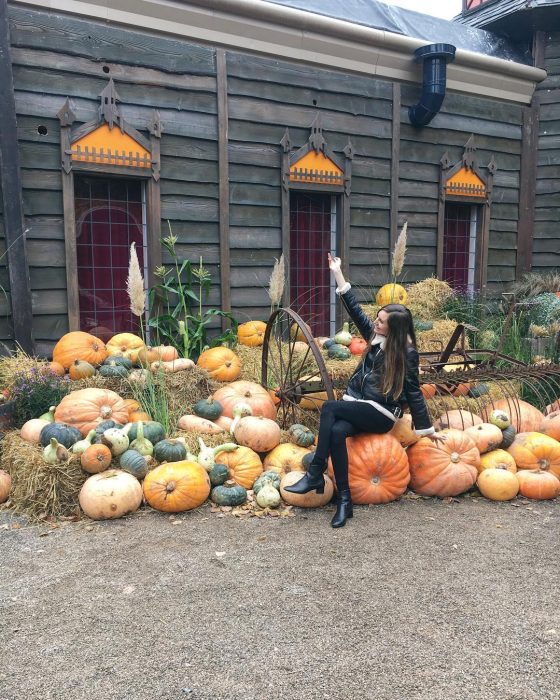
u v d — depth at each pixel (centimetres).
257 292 722
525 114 925
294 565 318
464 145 872
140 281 490
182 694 214
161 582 299
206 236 679
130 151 618
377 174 798
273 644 245
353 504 410
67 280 595
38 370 506
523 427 506
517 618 265
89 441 412
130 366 544
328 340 639
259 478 421
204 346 662
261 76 692
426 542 348
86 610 272
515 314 812
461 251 921
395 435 427
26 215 573
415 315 772
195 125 656
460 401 542
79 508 392
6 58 539
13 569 315
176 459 417
